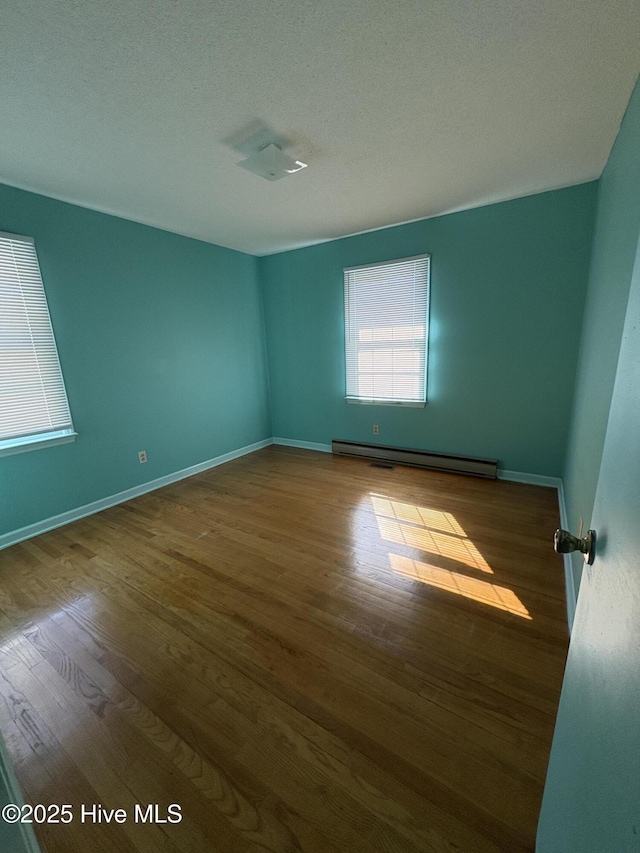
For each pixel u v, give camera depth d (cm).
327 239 397
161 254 346
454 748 120
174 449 376
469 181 257
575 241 282
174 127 181
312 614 182
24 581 217
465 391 354
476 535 250
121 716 135
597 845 48
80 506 301
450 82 155
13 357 254
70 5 114
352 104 168
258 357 477
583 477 193
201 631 175
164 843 100
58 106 162
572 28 128
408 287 362
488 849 95
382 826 101
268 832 101
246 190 258
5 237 242
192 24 122
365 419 427
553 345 306
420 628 171
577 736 67
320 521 280
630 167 156
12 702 142
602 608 64
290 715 133
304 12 119
